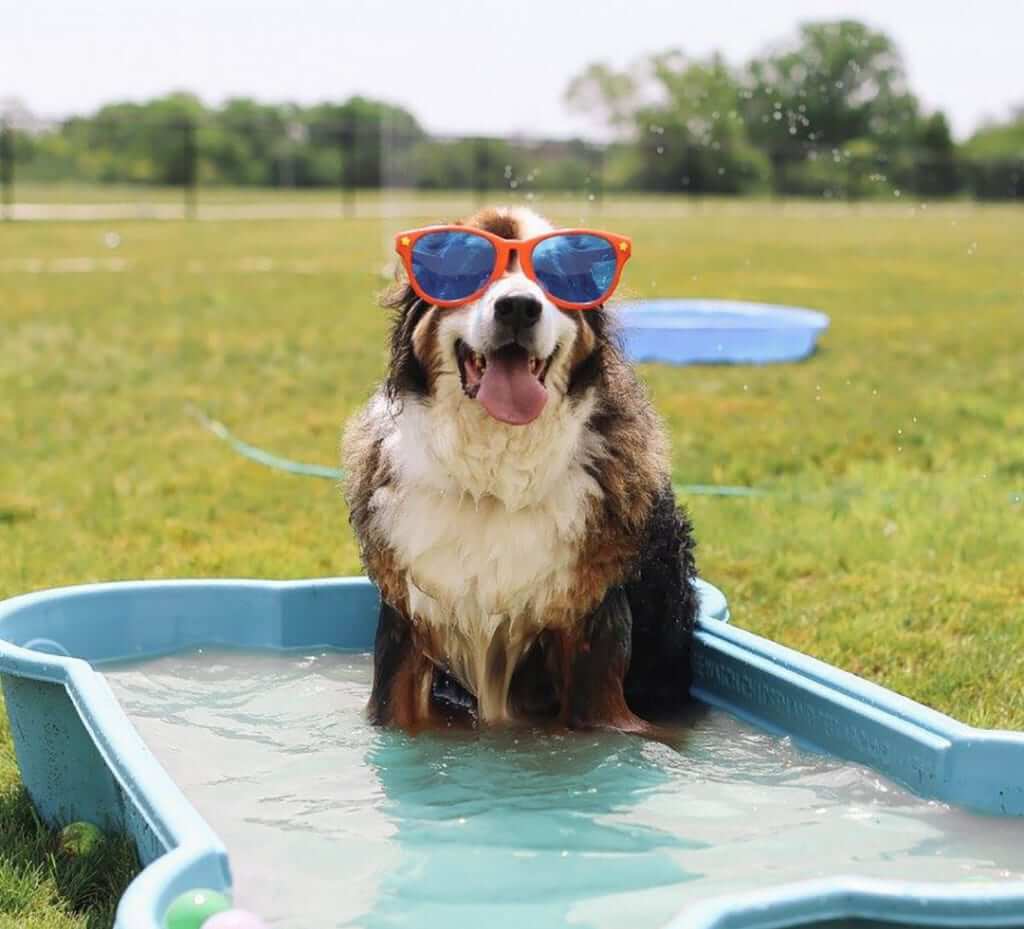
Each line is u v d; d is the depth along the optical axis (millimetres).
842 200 43656
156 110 62469
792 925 2600
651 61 41750
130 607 4922
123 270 22156
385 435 4461
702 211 39375
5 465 8953
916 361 13836
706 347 13242
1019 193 46094
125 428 10211
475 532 4297
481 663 4477
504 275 4215
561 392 4281
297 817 3504
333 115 61188
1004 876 3180
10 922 3193
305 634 5145
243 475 8719
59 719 3699
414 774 3871
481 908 2930
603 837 3371
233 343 14523
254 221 34125
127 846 3479
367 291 19469
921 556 6863
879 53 37594
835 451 9445
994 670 5270
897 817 3520
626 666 4461
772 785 3779
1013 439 9852
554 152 42156
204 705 4484
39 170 50250
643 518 4414
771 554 6867
